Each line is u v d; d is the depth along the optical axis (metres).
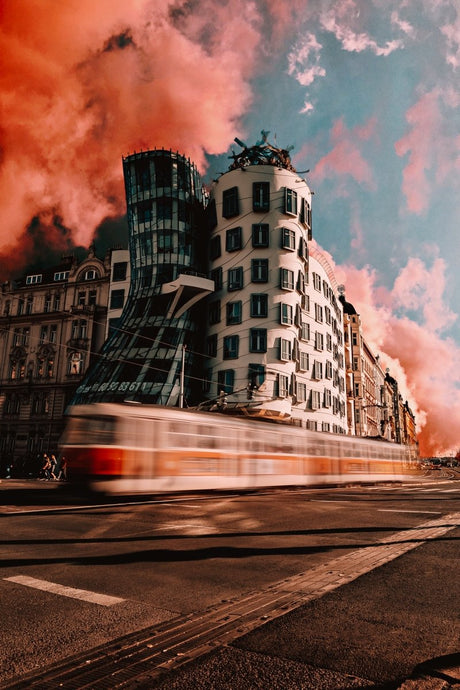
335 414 52.00
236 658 3.44
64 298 49.25
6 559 6.87
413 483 36.41
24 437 46.31
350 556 7.20
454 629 4.07
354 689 2.97
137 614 4.44
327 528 10.09
